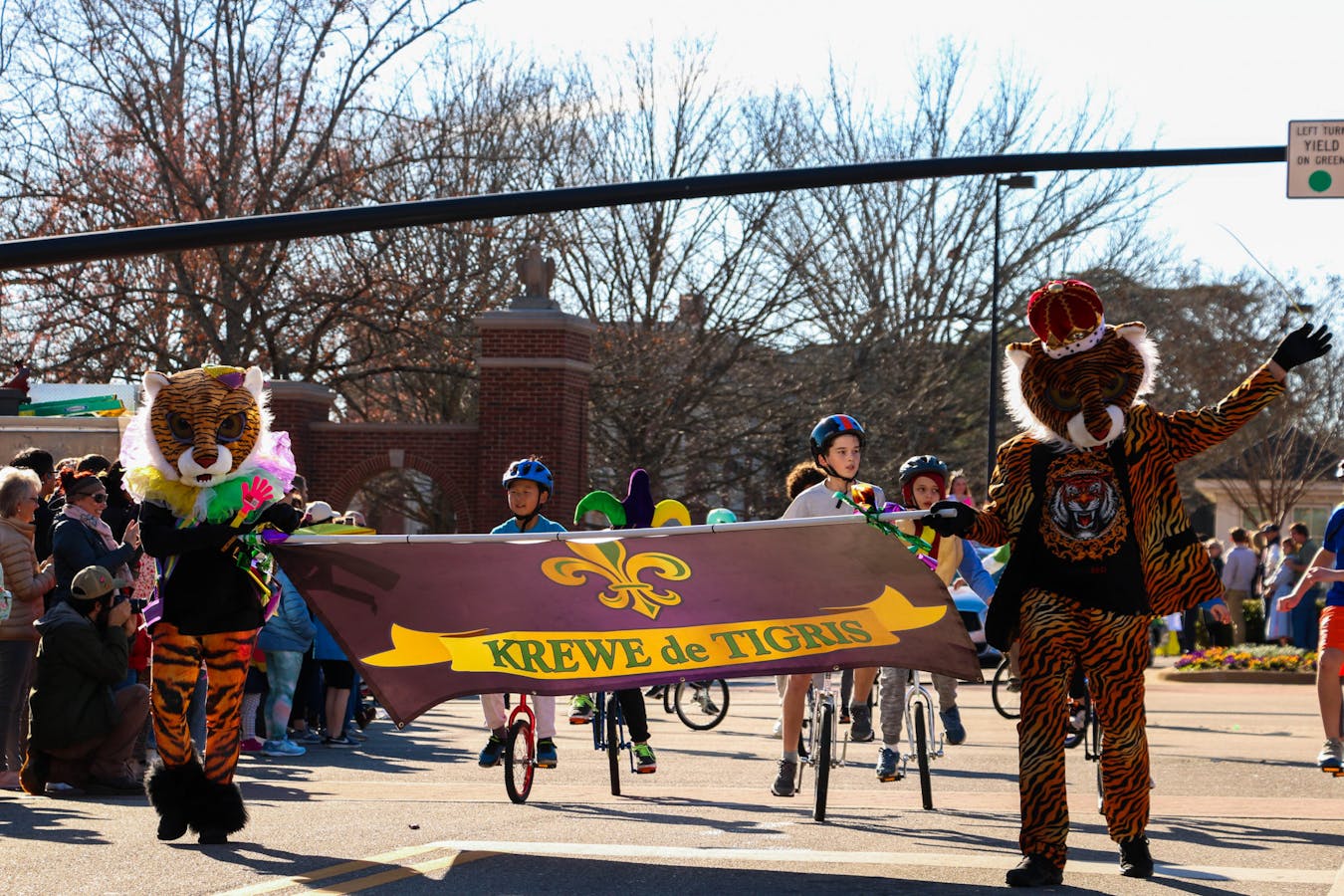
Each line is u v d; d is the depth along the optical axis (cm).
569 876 755
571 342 3359
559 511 3312
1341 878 751
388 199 3906
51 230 3612
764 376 4291
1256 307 5000
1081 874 769
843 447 1035
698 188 1202
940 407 4462
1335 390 5641
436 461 3388
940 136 4509
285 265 3725
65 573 1083
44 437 1691
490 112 4219
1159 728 1720
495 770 1298
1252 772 1281
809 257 4319
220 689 849
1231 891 724
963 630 814
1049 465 756
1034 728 746
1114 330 758
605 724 1177
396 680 846
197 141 3697
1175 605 757
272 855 808
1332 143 1507
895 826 943
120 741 1084
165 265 3681
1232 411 752
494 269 4069
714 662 834
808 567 820
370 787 1148
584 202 1195
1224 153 1316
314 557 848
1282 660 2552
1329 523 1197
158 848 829
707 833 903
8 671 1101
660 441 4141
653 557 832
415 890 715
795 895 712
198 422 827
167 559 848
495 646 845
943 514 768
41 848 824
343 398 4506
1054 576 749
